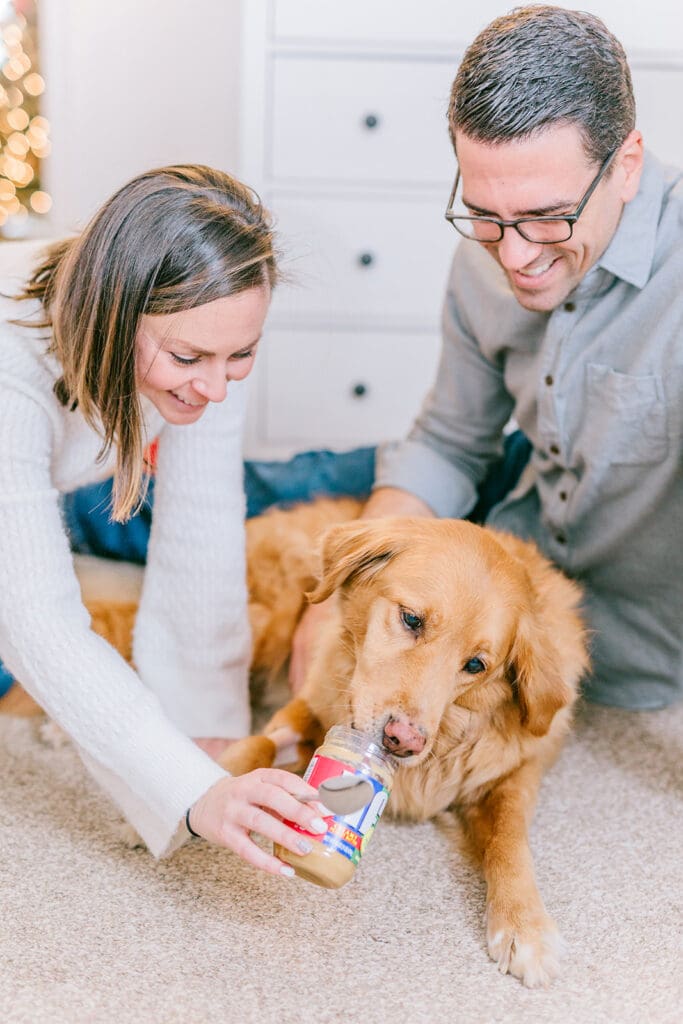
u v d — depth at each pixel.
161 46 3.29
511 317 1.79
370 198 2.71
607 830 1.54
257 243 1.14
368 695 1.33
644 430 1.63
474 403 2.00
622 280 1.60
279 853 1.14
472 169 1.39
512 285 1.58
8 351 1.24
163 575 1.61
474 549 1.43
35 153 3.38
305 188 2.70
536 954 1.21
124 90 3.33
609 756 1.76
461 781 1.53
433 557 1.40
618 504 1.74
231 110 3.37
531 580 1.58
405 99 2.62
